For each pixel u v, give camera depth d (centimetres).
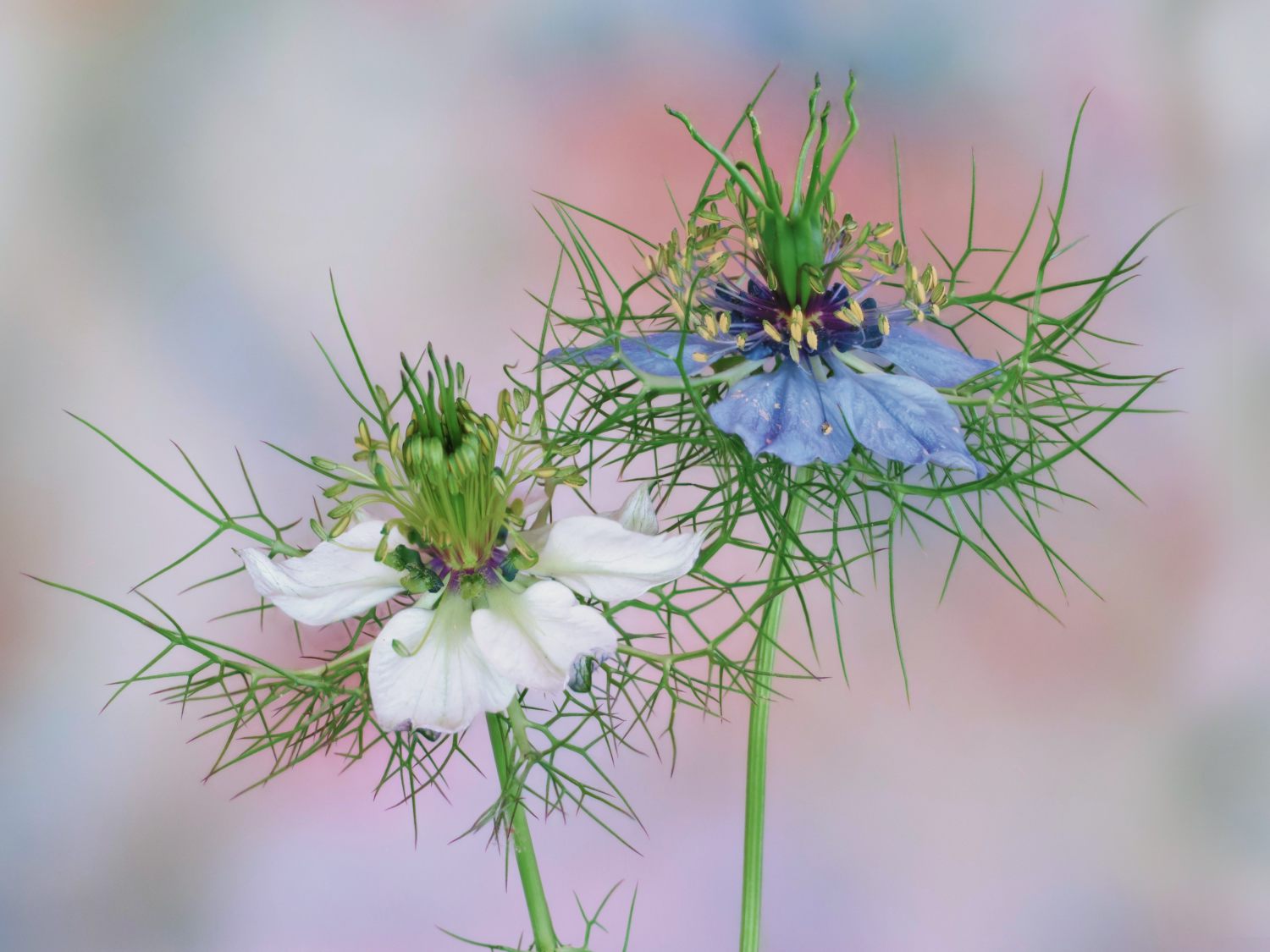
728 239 33
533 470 31
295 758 31
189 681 30
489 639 30
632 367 31
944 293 32
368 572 30
